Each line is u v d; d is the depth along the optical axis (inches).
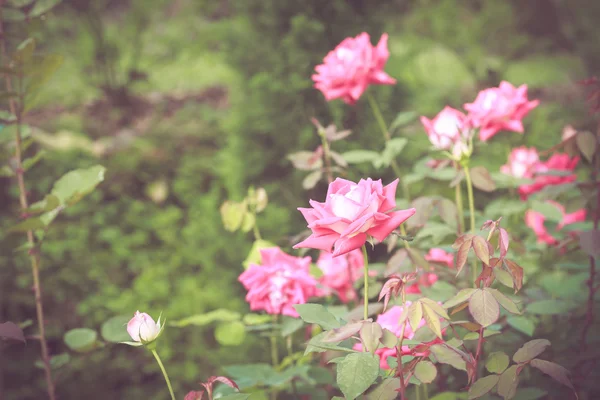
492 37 286.0
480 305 39.3
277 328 68.0
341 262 70.6
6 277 156.6
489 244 40.4
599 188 58.6
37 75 58.2
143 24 315.6
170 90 308.2
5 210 176.9
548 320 64.2
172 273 162.1
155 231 183.8
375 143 119.0
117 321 58.0
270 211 131.8
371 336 37.7
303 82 130.4
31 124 262.5
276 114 135.1
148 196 207.2
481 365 54.3
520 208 66.7
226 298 139.9
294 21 129.7
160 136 237.3
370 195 38.6
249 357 110.5
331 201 39.1
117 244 173.6
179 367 135.6
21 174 63.2
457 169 60.6
